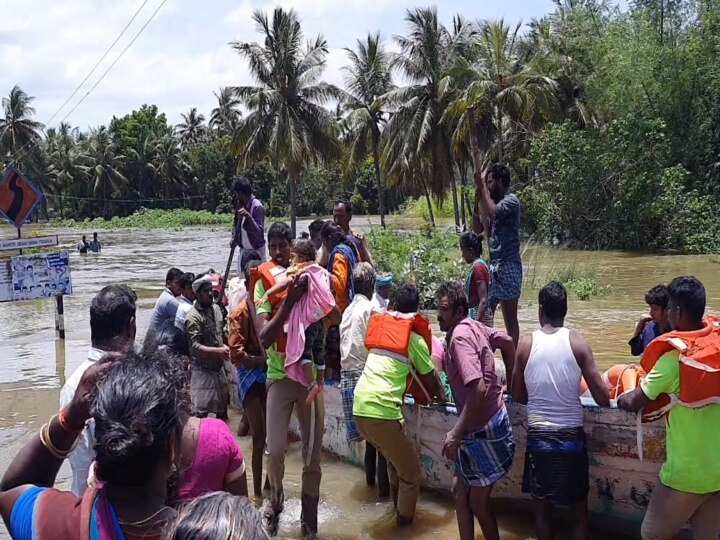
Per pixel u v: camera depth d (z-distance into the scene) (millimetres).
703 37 32469
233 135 38719
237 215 8820
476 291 6461
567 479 4602
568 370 4695
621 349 11086
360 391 5395
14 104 78625
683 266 23734
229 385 9148
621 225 31469
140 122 90812
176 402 2098
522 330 12836
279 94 37188
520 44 39875
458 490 4973
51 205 93625
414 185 40531
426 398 5707
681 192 30484
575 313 14680
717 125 32188
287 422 5445
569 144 32156
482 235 6934
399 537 5320
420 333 5555
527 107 32656
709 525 4195
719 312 13891
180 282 8102
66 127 87750
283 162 38719
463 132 33719
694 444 4051
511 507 5641
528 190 33906
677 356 4082
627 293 17625
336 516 5758
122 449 1946
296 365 5230
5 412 8859
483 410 4781
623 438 4902
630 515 4953
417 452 6035
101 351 3336
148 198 89062
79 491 3150
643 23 34312
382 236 21062
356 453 6812
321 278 5277
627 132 31000
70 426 2295
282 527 5562
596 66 35688
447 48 37531
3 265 12602
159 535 2018
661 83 32594
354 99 44344
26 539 2055
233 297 7566
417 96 37781
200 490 2693
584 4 39250
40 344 13484
